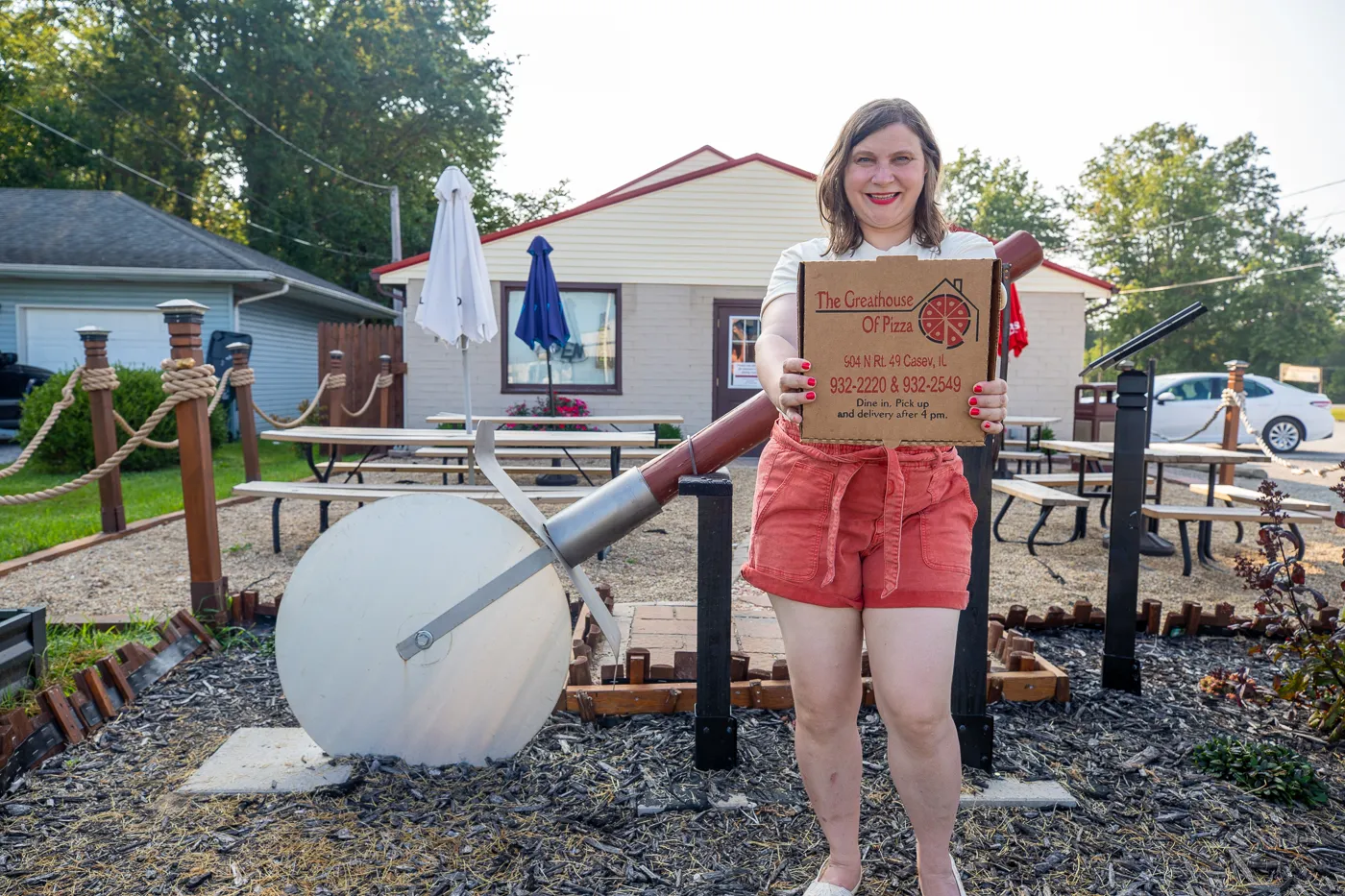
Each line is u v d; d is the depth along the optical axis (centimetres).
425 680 228
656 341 1198
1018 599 437
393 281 1169
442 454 733
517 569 227
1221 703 280
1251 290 3369
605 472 712
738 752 235
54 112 2352
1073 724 259
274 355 1551
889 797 212
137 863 186
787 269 170
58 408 440
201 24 2427
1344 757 243
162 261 1338
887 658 149
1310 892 179
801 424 142
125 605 399
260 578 454
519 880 181
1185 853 193
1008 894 177
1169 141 3603
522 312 907
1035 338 1209
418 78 2542
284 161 2412
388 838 196
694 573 477
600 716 261
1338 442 1733
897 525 148
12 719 226
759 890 178
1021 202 3869
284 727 256
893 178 156
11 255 1305
